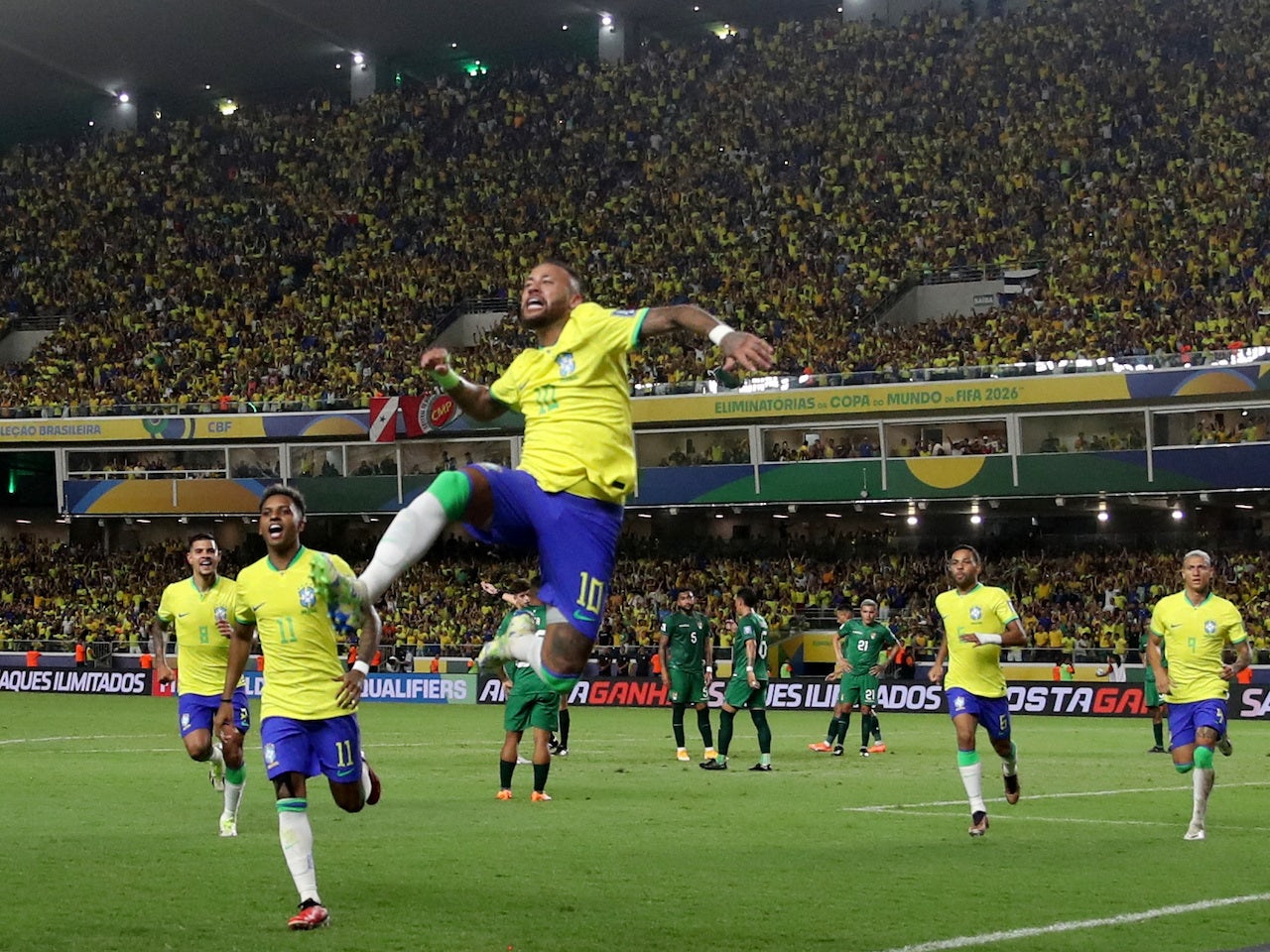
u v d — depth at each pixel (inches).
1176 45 1996.8
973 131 2003.0
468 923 312.0
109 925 307.1
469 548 1861.5
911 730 1091.9
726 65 2295.8
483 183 2222.0
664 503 1702.8
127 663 1710.1
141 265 2222.0
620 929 305.6
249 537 1998.0
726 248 1979.6
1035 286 1745.8
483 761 800.9
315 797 594.2
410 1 2278.5
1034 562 1672.0
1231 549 1632.6
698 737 1014.4
